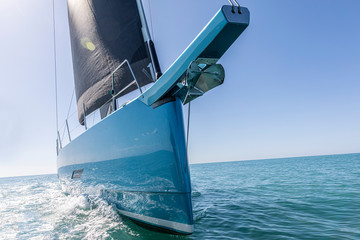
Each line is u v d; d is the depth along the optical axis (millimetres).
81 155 4367
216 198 5211
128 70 4348
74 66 5816
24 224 3297
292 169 18156
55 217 3506
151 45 3367
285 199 4875
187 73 1857
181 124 2303
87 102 5035
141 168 2590
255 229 2852
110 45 4543
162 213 2420
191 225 2182
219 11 1532
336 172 12461
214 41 1667
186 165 2254
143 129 2578
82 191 4352
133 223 2891
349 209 3844
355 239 2465
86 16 5020
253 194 5691
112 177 3154
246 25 1559
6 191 11438
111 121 3166
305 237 2551
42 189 11047
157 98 2365
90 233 2584
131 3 4289
